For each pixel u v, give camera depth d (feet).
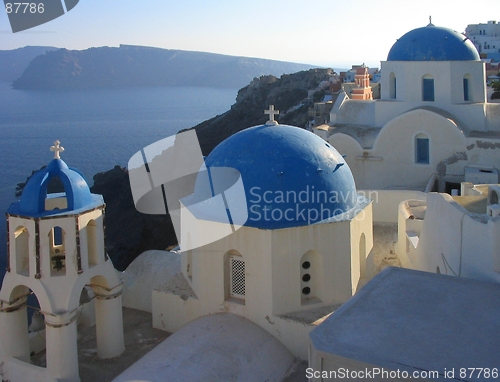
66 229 41.04
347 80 302.25
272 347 42.96
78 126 613.52
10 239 41.86
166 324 51.08
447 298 35.04
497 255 37.93
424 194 72.74
